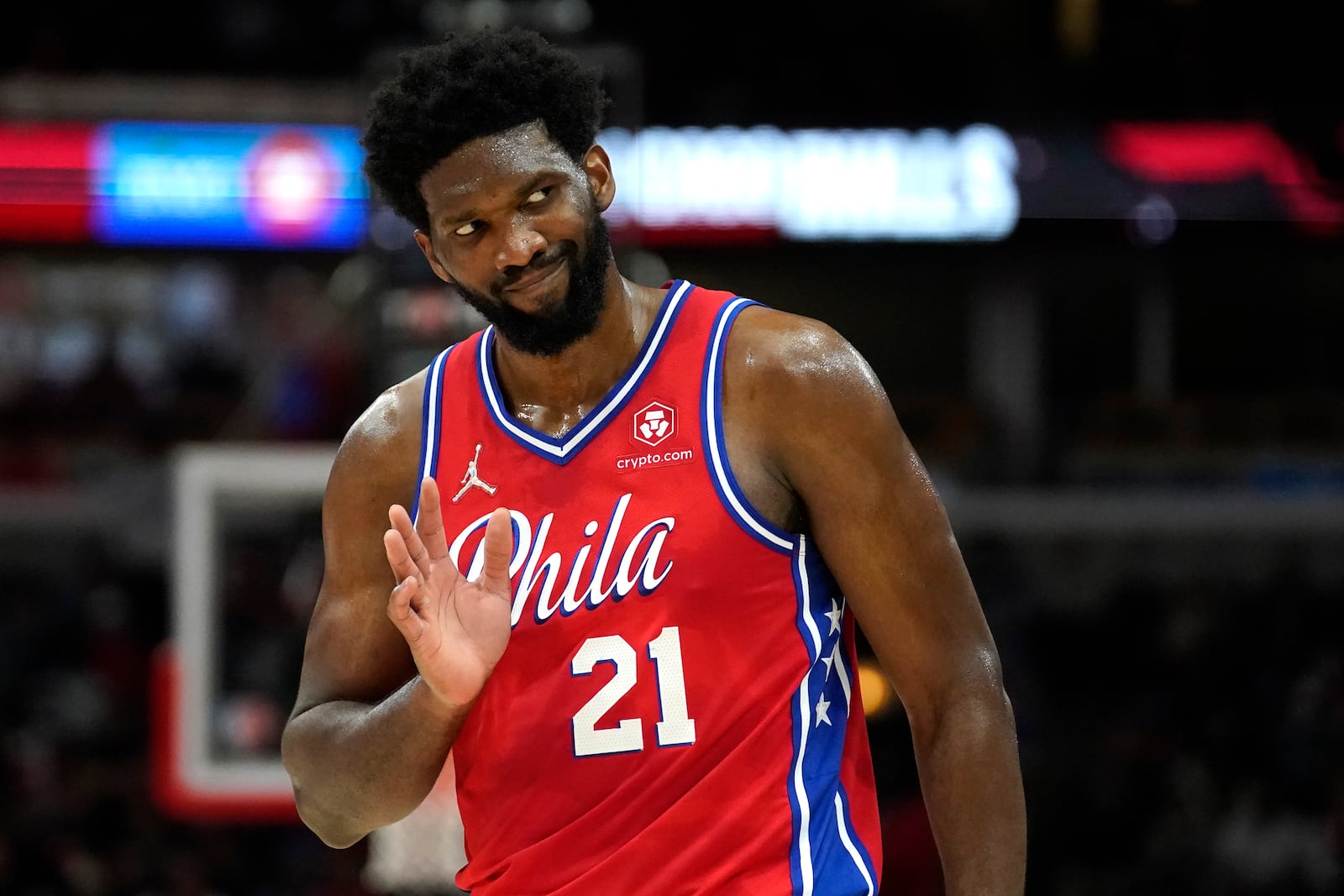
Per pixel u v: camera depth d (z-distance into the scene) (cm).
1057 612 4638
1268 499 4534
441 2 2269
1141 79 4262
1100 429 4922
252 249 3700
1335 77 4194
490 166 700
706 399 734
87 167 3691
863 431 727
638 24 4719
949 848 724
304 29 4756
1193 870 3903
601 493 732
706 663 710
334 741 754
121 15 4694
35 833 3666
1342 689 4316
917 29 4703
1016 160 4075
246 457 2330
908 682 744
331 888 3488
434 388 792
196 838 3712
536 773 722
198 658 2316
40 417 4791
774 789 710
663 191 3981
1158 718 4369
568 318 725
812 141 4034
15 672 4284
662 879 703
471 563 746
